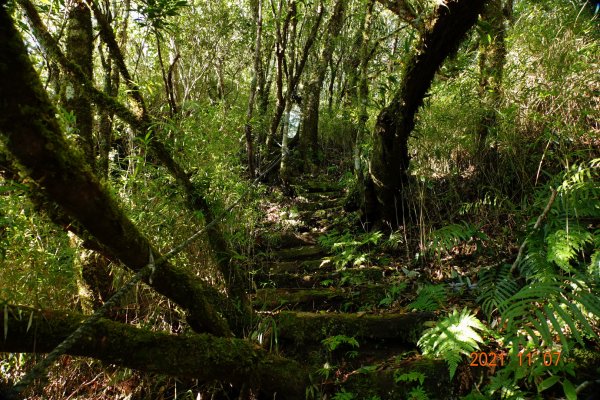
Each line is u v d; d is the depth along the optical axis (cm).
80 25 271
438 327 254
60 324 180
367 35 554
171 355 205
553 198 285
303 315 305
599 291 237
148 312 292
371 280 377
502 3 576
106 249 213
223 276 307
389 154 441
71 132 234
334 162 823
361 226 492
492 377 224
